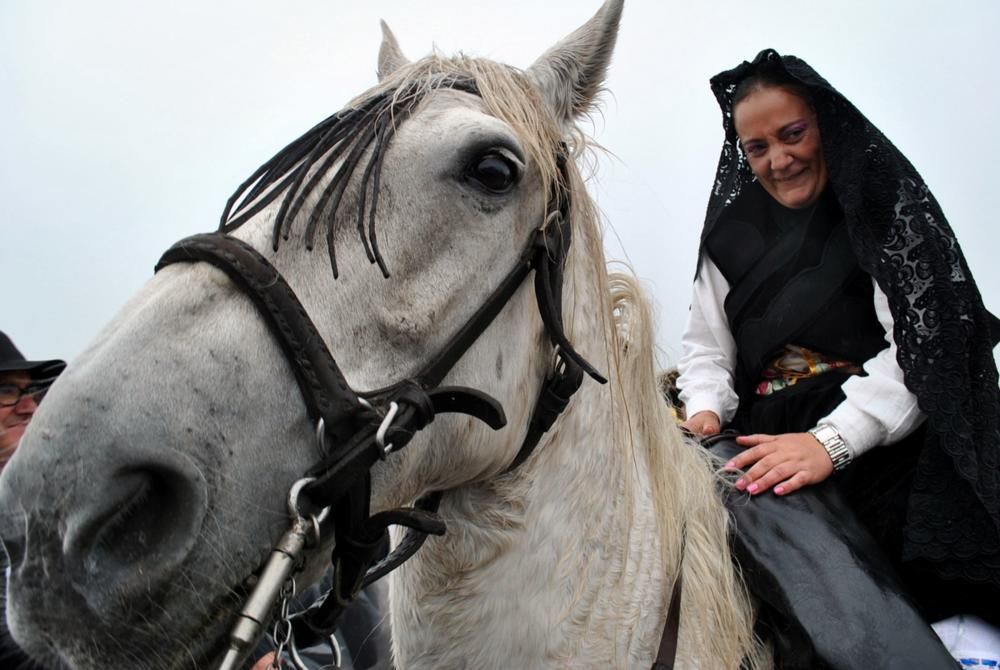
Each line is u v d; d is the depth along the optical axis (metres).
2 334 2.33
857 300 1.98
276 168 1.25
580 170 1.53
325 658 2.87
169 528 0.98
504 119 1.32
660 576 1.53
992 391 1.78
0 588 1.13
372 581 1.33
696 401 2.14
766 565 1.56
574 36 1.58
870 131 1.92
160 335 1.01
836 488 1.77
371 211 1.15
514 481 1.41
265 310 1.06
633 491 1.53
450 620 1.41
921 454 1.75
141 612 0.97
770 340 2.05
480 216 1.24
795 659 1.47
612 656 1.43
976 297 1.82
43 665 0.92
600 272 1.50
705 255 2.27
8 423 2.25
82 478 0.93
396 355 1.17
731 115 2.27
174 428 0.98
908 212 1.84
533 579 1.40
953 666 1.43
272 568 1.03
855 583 1.50
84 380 0.97
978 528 1.65
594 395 1.50
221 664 1.04
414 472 1.26
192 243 1.09
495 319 1.28
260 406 1.04
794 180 2.08
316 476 1.07
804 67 1.98
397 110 1.27
